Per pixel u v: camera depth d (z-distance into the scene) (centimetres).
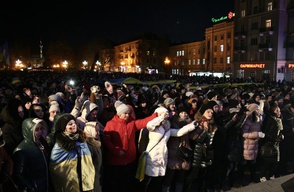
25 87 809
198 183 555
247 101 844
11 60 8244
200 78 2597
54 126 401
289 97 908
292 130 662
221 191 561
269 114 618
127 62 9444
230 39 5556
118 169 459
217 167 580
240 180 605
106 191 470
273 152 604
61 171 359
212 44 6081
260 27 4759
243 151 571
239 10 5191
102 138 475
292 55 4422
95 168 420
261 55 4775
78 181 369
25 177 346
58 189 363
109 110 576
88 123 432
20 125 416
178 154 490
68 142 362
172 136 492
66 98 857
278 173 668
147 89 1181
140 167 464
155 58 8475
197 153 503
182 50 7631
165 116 468
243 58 5144
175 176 558
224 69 5734
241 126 551
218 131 561
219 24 5847
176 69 7981
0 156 335
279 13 4409
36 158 352
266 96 988
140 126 486
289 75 4494
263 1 4684
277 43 4459
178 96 836
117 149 449
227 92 1005
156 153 466
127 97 668
